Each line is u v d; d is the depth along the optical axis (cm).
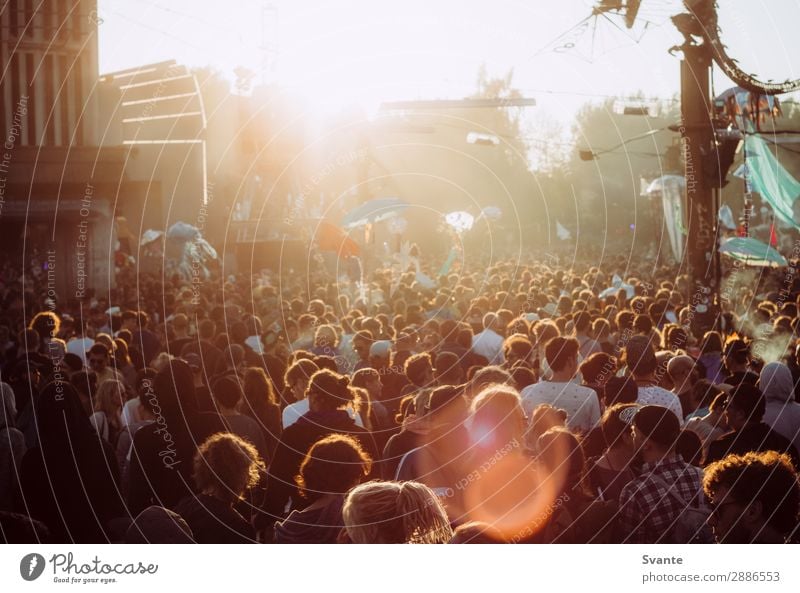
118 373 834
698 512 453
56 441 528
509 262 3344
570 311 1278
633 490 458
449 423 523
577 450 449
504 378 623
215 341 1035
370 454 591
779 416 619
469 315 1266
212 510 468
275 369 891
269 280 2656
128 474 576
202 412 605
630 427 500
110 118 4047
